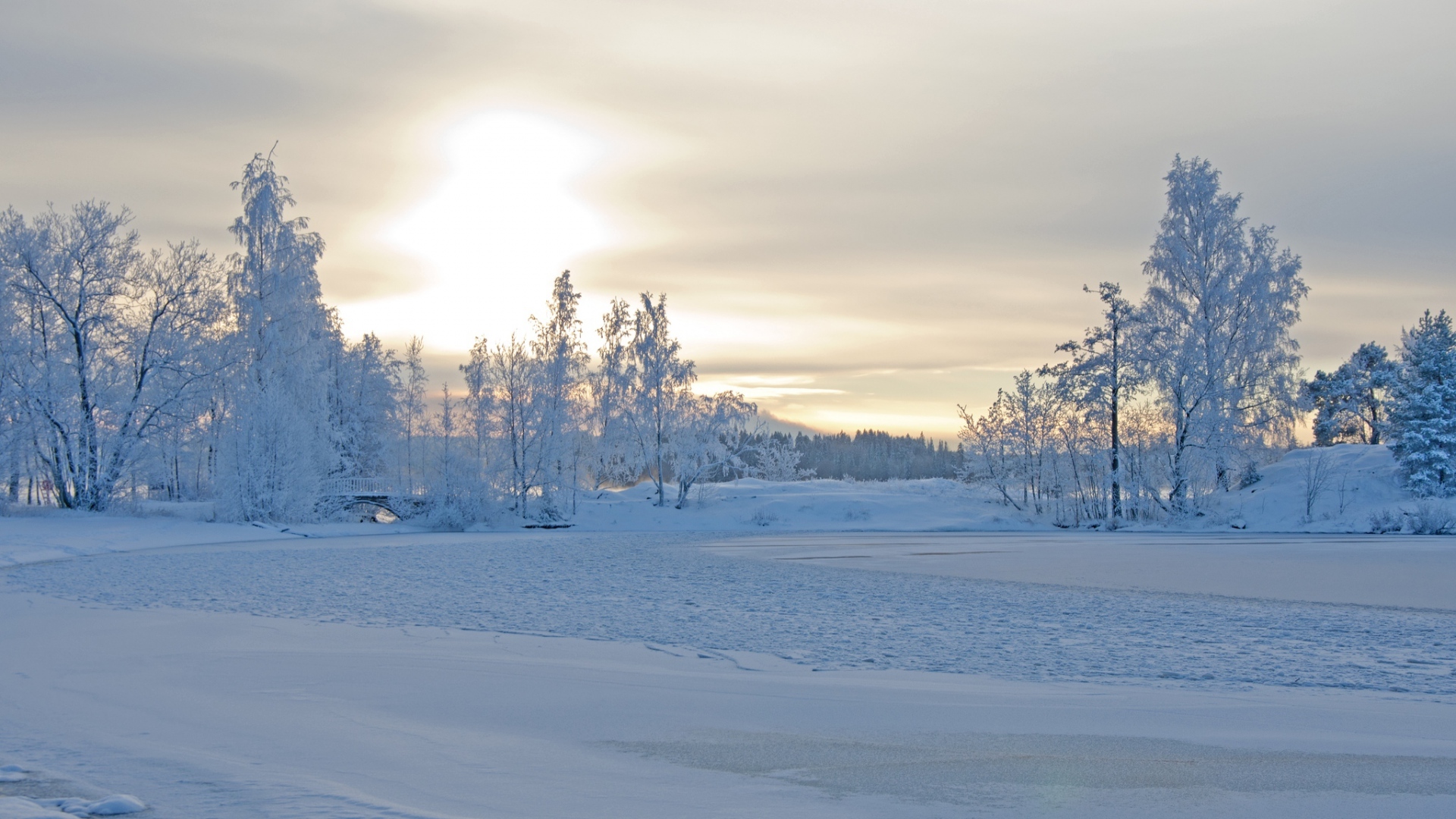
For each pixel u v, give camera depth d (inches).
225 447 2057.1
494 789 284.0
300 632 635.5
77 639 595.2
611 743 348.2
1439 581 1046.4
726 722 384.8
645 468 2851.9
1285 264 2165.4
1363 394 3624.5
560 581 1051.9
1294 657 568.4
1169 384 2250.2
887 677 493.4
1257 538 1891.0
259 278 2118.6
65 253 1987.0
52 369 1932.8
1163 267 2245.3
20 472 2058.3
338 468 2477.9
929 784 295.7
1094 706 421.1
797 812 264.5
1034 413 2677.2
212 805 257.1
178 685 449.4
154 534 1781.5
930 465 6594.5
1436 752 341.7
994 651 591.2
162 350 2062.0
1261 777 306.5
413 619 722.2
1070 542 1815.9
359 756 322.0
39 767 299.7
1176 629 693.9
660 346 2760.8
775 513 2704.2
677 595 913.5
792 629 683.4
